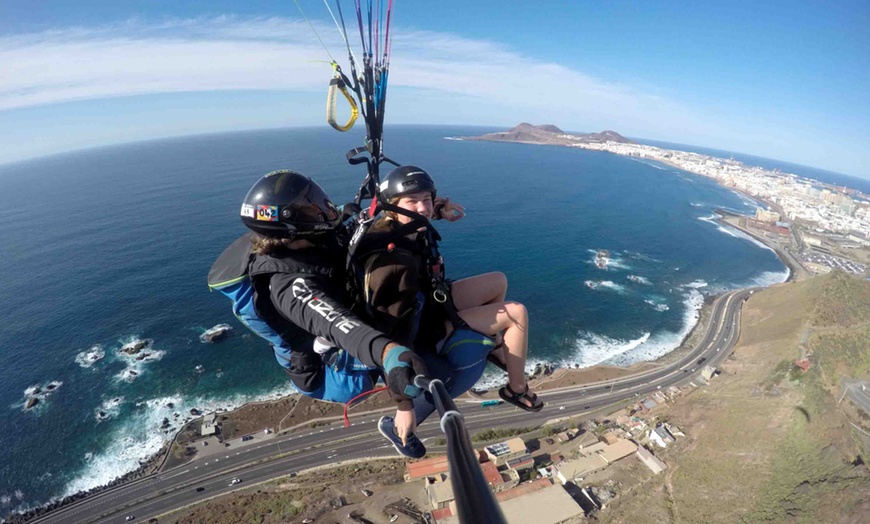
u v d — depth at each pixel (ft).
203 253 274.36
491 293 14.35
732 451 120.06
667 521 102.12
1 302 215.51
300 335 12.37
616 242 325.42
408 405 9.50
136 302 211.61
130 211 386.11
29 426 139.74
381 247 11.41
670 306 233.35
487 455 119.75
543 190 487.20
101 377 160.45
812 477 107.34
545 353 187.42
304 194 10.91
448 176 538.47
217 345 176.96
